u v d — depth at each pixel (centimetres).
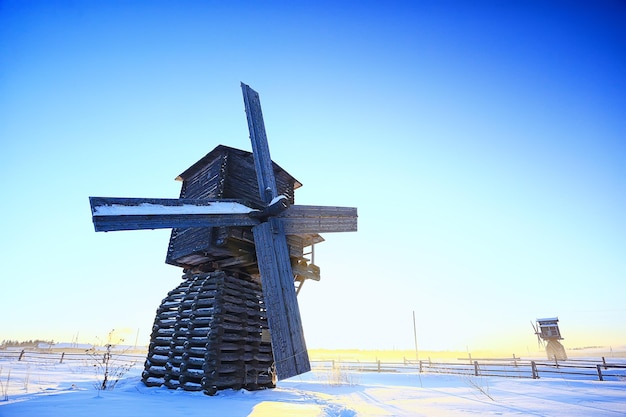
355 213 1030
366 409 766
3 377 1223
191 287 1059
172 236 1145
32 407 541
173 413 543
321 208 941
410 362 3089
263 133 998
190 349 934
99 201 590
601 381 1756
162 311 1104
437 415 697
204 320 948
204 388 844
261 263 755
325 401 822
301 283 1127
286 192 1293
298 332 695
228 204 822
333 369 1823
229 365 913
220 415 546
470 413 733
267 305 709
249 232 956
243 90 1019
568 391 1303
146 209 644
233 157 1126
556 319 3772
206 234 958
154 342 1058
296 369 654
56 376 1367
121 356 3152
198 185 1195
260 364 1032
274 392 945
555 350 3638
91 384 1030
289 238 1082
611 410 795
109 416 487
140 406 604
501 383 1719
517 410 789
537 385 1596
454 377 2114
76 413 497
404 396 1117
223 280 987
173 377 956
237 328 959
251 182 1149
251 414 568
